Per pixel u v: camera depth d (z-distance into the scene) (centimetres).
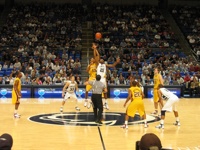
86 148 631
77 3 2661
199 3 2752
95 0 2673
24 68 1856
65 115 1044
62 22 2405
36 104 1336
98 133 776
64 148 629
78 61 1922
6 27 2323
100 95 907
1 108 1202
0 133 764
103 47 2155
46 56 1986
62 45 2162
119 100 1523
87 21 2409
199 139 726
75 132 785
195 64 2041
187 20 2580
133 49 2153
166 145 665
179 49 2242
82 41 2248
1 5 2602
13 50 2081
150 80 1759
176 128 853
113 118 995
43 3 2620
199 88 1758
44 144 661
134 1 2716
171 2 2753
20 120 944
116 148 633
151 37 2348
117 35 2342
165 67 1959
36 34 2267
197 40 2342
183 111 1184
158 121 958
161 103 887
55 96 1644
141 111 843
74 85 1139
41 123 900
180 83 1780
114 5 2659
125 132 791
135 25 2447
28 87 1633
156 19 2533
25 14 2462
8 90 1617
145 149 185
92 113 1089
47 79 1692
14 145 648
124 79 1745
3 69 1875
